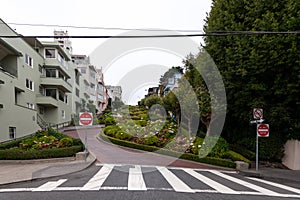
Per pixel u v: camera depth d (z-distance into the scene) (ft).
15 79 68.44
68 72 113.39
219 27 47.19
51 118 99.19
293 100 41.75
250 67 40.16
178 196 21.12
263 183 29.84
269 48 37.65
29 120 72.64
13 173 31.58
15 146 50.60
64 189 23.12
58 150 42.22
